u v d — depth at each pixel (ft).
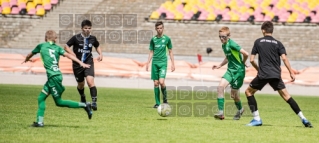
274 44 124.06
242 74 139.13
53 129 110.22
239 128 120.67
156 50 171.12
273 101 219.00
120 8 366.43
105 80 288.92
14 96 197.88
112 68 292.81
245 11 369.09
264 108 184.75
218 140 101.04
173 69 173.17
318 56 348.38
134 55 318.04
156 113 152.76
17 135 100.73
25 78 287.07
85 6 367.25
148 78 288.92
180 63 292.61
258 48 124.88
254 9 371.15
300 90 287.48
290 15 367.25
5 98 188.34
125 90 257.14
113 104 179.83
